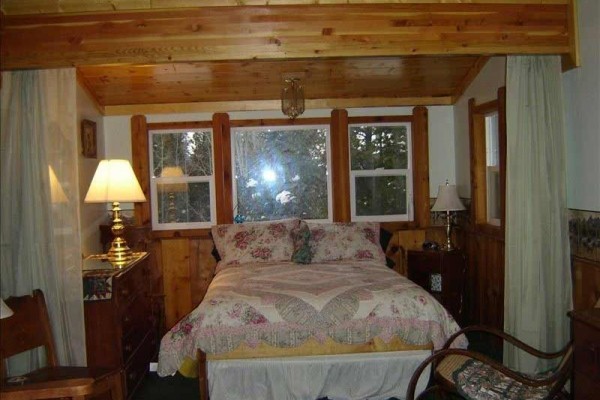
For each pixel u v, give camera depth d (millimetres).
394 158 4770
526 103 3027
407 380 2910
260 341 2814
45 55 2799
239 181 4645
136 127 4441
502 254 3816
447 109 4746
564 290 3041
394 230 4707
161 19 2855
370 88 4441
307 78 4172
